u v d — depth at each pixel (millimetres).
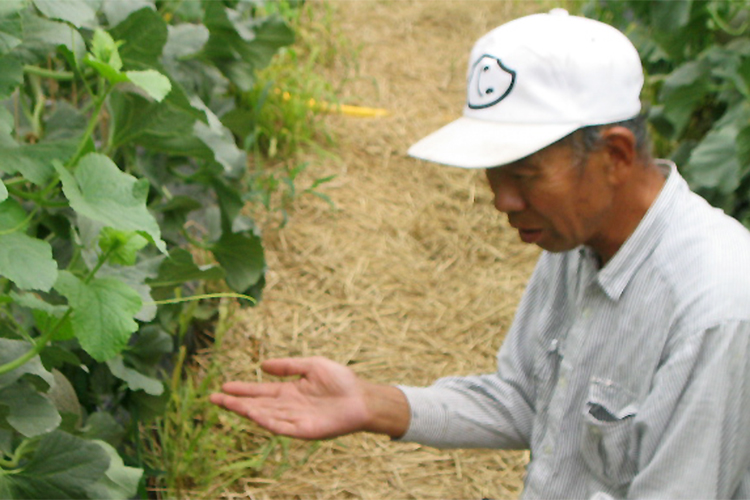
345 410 1544
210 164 2047
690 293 1195
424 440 1601
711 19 2893
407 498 2371
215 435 2408
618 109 1184
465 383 1651
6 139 1144
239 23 2146
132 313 1066
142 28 1536
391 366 2840
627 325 1287
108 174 1055
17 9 1026
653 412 1225
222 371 2686
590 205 1222
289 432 1530
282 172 3752
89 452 1255
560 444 1415
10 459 1377
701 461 1187
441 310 3131
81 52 1367
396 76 4781
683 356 1178
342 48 4922
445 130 1256
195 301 2650
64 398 1619
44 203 1173
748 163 2584
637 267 1268
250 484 2340
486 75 1218
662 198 1254
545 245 1285
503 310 3156
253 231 2299
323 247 3359
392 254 3402
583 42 1179
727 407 1171
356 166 3930
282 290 3121
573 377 1366
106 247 1078
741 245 1210
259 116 3791
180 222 2184
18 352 1290
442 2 5754
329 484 2377
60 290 1046
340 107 4145
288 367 1578
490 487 2430
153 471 2145
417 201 3738
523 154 1152
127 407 2031
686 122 2887
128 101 1553
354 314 3062
